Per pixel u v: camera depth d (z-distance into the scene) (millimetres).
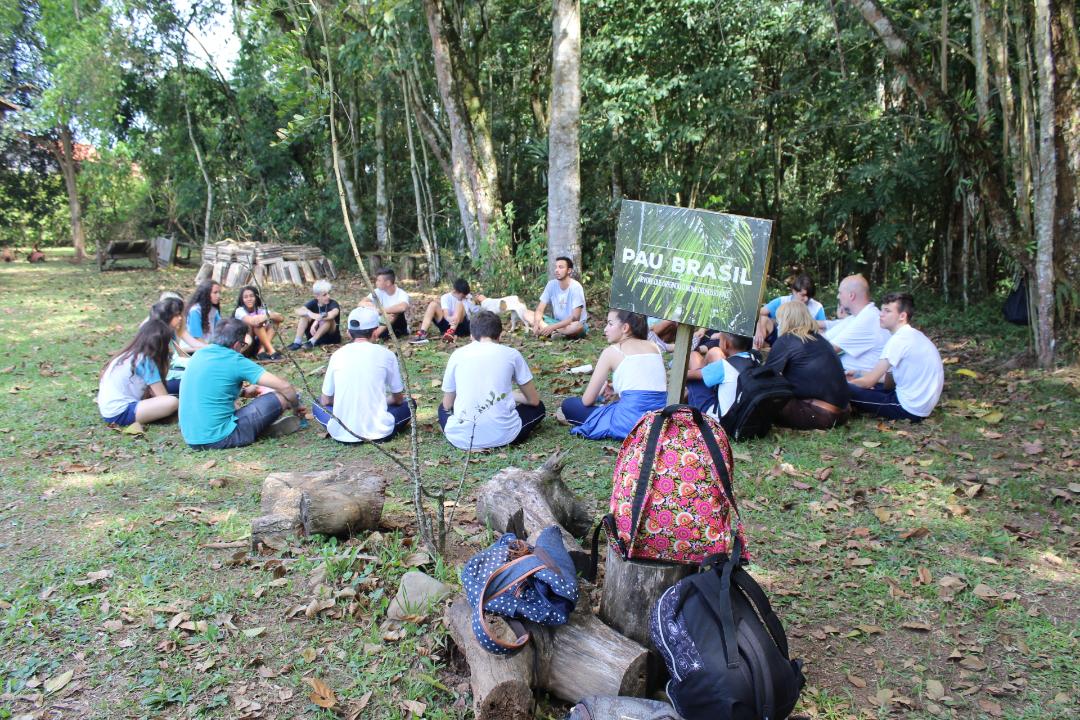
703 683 2500
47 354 9320
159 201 25062
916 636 3469
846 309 7141
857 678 3172
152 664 3244
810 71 12406
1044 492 4906
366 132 21000
